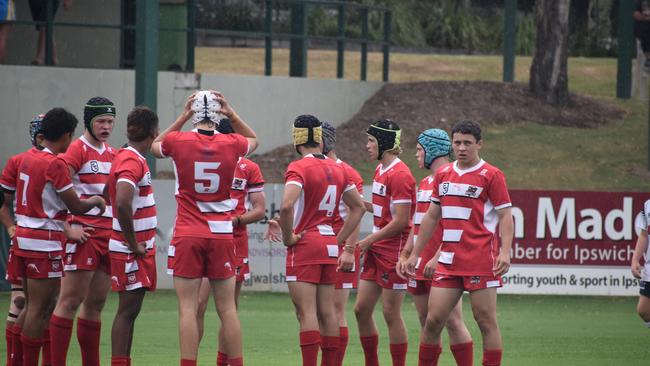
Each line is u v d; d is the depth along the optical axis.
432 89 87.50
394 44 118.62
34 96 71.50
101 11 79.25
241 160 33.56
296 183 28.92
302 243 29.22
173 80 73.81
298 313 30.05
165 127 73.56
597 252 56.19
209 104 28.16
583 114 88.38
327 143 32.41
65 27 78.94
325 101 81.69
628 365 35.84
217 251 27.84
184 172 27.70
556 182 76.12
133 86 73.62
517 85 91.31
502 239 28.05
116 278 28.39
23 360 29.50
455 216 28.27
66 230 29.11
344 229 30.38
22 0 79.19
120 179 27.70
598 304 54.53
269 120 78.19
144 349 37.88
